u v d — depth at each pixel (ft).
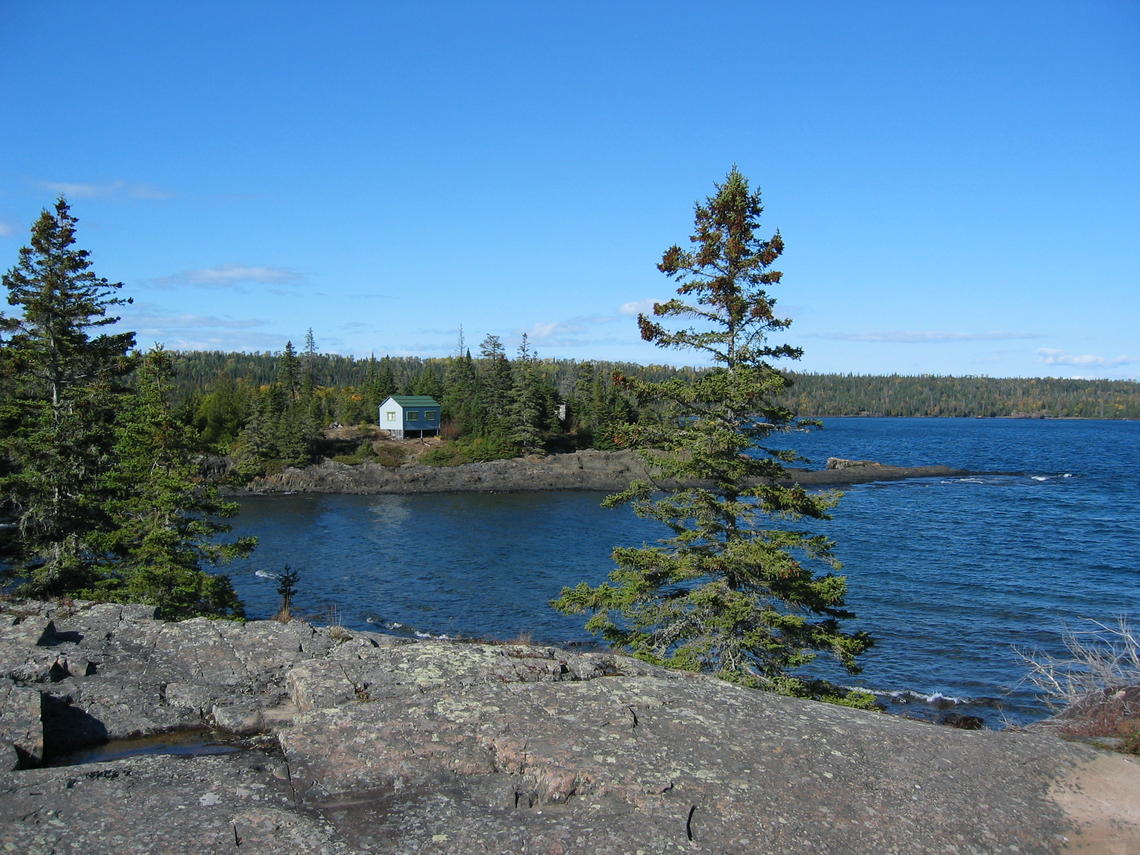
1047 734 28.58
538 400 290.76
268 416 270.46
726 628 49.34
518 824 18.35
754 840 18.37
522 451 285.64
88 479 79.25
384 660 27.81
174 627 31.27
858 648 48.55
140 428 79.10
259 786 19.74
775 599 53.11
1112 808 21.50
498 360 321.73
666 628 52.49
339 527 175.83
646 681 27.02
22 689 23.62
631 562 53.42
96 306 85.97
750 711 25.32
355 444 292.81
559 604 56.08
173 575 72.02
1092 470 297.74
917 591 107.45
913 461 337.52
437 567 130.82
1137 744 26.86
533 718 23.13
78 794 18.78
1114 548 138.41
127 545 76.64
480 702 24.13
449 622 98.27
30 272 83.05
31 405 82.64
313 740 21.47
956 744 24.43
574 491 251.19
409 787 19.81
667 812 18.95
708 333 53.88
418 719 22.75
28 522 77.97
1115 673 40.88
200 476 81.25
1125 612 96.84
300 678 26.30
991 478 271.49
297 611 101.76
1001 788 21.97
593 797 19.65
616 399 299.79
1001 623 92.99
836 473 263.90
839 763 22.24
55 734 23.03
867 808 20.16
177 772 20.34
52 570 71.51
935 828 19.67
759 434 53.67
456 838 17.69
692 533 52.13
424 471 264.31
